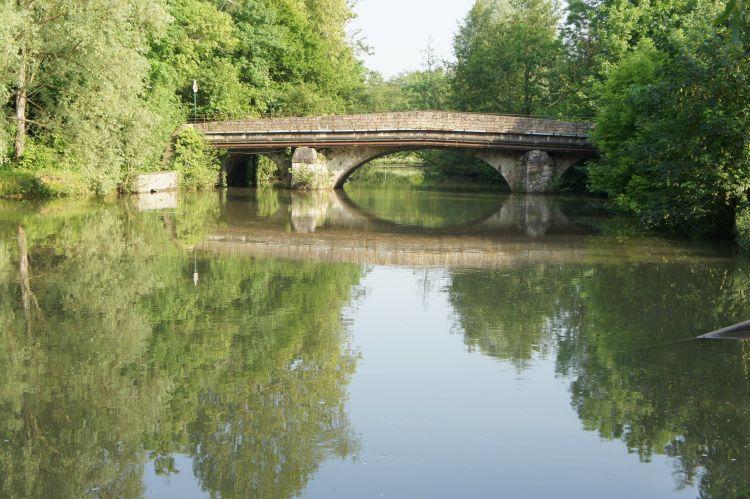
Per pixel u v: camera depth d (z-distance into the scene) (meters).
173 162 40.25
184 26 43.25
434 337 10.08
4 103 26.27
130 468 6.08
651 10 38.09
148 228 22.06
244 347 9.48
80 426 6.92
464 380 8.23
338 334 10.20
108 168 28.77
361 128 40.78
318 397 7.66
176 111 41.47
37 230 20.44
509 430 6.84
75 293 12.54
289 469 6.00
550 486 5.79
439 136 40.44
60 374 8.34
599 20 43.31
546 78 54.38
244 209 29.97
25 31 25.36
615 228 24.41
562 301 12.46
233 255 17.38
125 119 28.55
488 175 55.50
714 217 20.98
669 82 19.03
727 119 18.09
